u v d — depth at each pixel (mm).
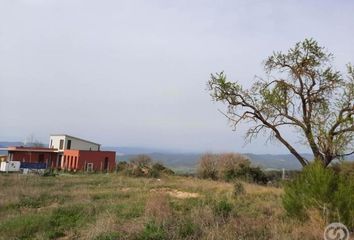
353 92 17812
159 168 45906
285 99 20047
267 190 22344
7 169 45250
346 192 10945
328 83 19922
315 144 18125
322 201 10945
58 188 23891
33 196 19391
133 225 10180
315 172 11711
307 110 19578
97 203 16438
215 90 21031
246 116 20922
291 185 12547
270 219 11273
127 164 48688
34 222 12609
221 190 22641
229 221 10430
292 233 9438
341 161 17734
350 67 24344
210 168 41688
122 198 18812
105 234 9641
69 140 62125
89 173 45312
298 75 19875
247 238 9164
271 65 20969
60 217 13688
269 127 20438
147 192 21266
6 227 12203
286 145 19938
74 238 10719
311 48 20000
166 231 9562
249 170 38594
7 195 19297
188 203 15258
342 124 17547
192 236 9242
